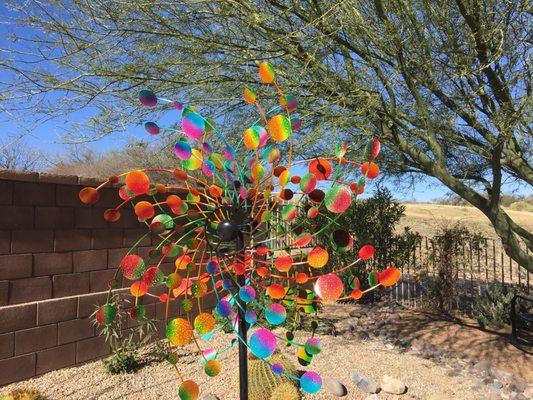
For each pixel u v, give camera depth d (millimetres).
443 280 7312
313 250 1857
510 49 4121
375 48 4602
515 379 4684
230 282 2100
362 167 1903
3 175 3949
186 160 2219
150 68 4840
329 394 3936
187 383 1853
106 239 4820
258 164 2180
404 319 6867
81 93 4777
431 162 4965
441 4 4230
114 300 4707
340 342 5551
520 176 5414
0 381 3844
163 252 2209
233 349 4805
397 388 4113
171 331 1803
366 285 7934
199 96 5133
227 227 2016
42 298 4242
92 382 3982
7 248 4012
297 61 4730
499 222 4848
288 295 2352
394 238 8250
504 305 6754
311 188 1900
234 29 4750
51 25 4469
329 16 4234
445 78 4551
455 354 5406
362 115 4641
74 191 4555
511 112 4082
